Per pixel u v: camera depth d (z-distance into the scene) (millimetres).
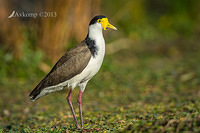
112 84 13859
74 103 11547
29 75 14102
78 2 14078
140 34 24500
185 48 20922
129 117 9023
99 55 8062
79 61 7961
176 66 16516
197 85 12883
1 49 14758
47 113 10359
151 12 29672
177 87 12867
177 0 28344
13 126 9086
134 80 14391
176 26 26531
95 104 11328
